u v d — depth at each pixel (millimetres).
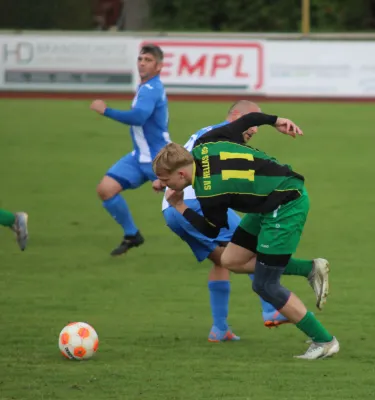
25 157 41188
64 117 52000
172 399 13641
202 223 15445
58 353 16125
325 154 42469
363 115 52625
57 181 36062
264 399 13680
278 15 79188
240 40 55969
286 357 16047
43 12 70625
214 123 48469
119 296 20656
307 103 56188
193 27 78312
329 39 56000
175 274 22906
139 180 24906
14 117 51656
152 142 24875
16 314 18969
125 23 75062
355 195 33656
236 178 15008
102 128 49344
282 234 15242
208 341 17125
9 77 57844
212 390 14094
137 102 24406
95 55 57094
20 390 14023
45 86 57812
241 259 16297
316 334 15844
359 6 79875
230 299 20531
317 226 28641
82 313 19141
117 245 26172
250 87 56312
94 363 15531
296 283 22062
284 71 56219
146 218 30062
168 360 15766
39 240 26609
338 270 23234
